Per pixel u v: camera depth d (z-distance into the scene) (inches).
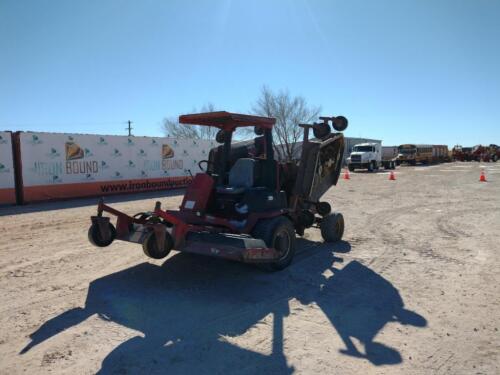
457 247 322.7
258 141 285.3
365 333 175.3
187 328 180.2
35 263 281.0
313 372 144.9
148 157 802.2
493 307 201.8
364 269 266.7
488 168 1636.3
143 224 248.1
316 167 319.6
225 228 255.1
